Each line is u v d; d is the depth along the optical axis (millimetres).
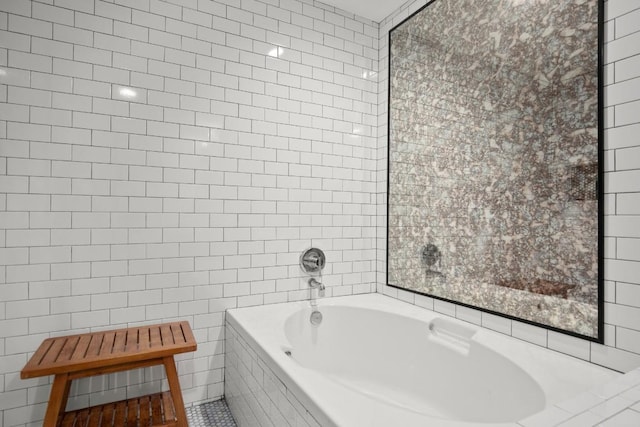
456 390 1744
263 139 2227
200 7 2053
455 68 2004
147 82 1914
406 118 2369
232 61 2137
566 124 1473
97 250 1807
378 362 2135
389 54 2527
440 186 2100
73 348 1547
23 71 1661
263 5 2232
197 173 2039
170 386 1561
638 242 1260
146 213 1913
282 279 2293
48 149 1705
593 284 1384
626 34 1295
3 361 1627
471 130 1901
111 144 1834
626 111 1291
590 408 978
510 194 1698
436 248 2127
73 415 1672
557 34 1509
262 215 2227
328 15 2457
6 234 1630
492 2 1795
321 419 1049
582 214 1419
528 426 901
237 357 1908
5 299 1630
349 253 2537
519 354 1502
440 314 2082
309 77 2383
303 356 2154
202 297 2062
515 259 1677
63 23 1738
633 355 1272
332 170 2471
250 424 1689
